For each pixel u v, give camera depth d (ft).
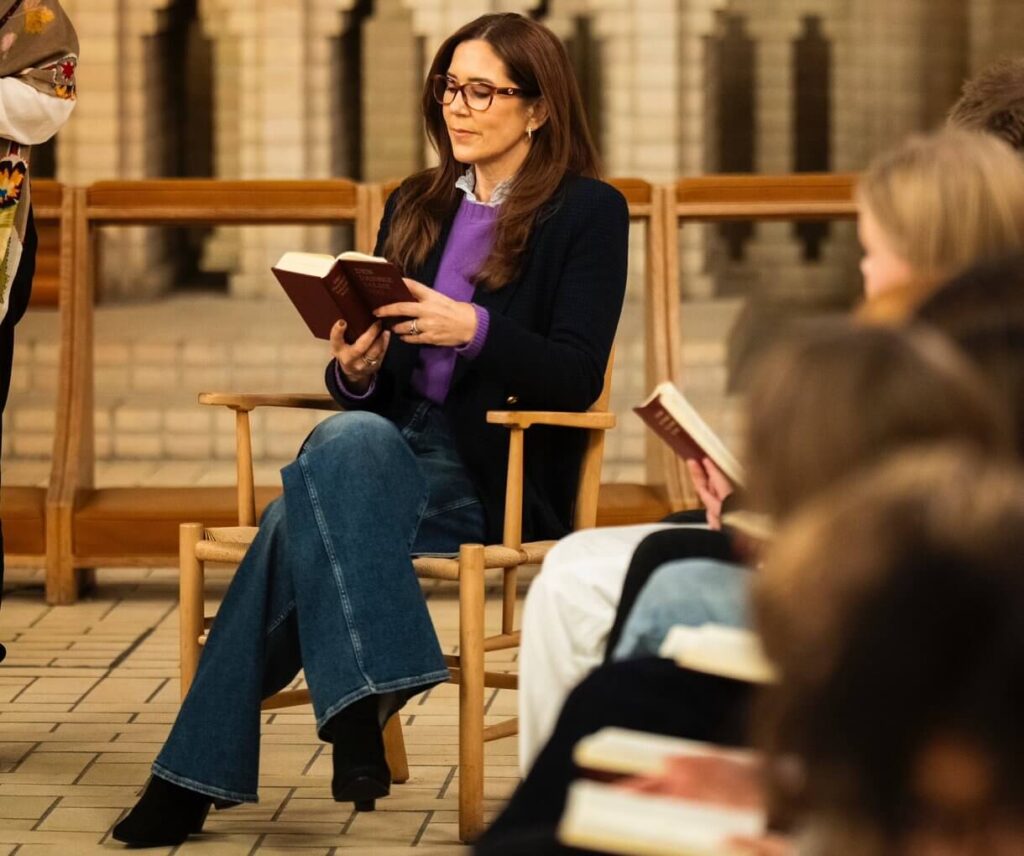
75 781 28.35
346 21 59.21
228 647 24.90
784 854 11.03
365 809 26.99
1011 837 9.32
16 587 41.98
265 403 28.09
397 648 23.93
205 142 66.69
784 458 10.34
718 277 65.00
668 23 56.39
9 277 29.78
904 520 9.34
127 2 57.72
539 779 14.75
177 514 40.14
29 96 29.30
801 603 9.51
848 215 40.86
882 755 9.31
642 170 57.11
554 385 26.32
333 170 59.52
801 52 68.90
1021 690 9.03
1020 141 22.45
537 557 26.12
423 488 25.34
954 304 11.66
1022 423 10.69
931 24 65.46
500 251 27.50
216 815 26.86
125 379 55.47
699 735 15.16
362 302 26.04
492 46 27.63
